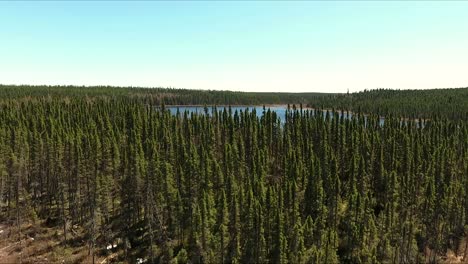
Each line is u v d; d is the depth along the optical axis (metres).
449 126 188.75
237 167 115.56
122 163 112.75
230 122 166.25
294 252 78.12
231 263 82.56
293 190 94.75
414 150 138.88
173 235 92.06
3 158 108.25
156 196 95.94
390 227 92.19
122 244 91.75
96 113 179.38
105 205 95.81
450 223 100.69
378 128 191.62
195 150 119.62
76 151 103.44
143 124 146.75
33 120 144.25
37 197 112.69
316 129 161.38
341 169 131.50
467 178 116.06
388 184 108.25
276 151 145.12
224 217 85.00
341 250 91.44
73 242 91.56
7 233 93.38
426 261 92.69
